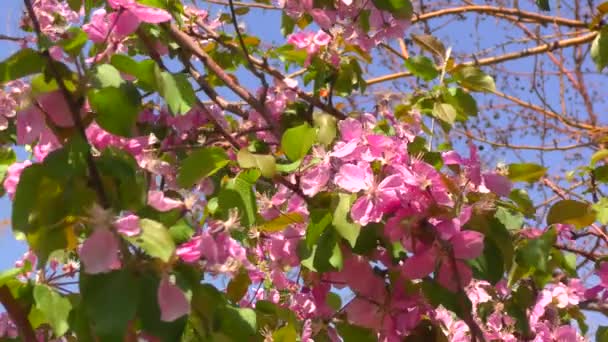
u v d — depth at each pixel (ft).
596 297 3.21
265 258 2.94
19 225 2.29
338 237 2.63
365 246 2.64
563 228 3.16
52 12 2.96
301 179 2.65
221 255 2.34
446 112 3.00
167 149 2.86
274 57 3.38
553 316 3.28
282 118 3.31
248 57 3.22
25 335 2.38
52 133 2.43
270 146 3.33
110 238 2.20
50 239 2.29
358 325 2.77
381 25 3.23
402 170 2.55
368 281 2.72
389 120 3.11
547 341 3.21
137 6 2.46
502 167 2.71
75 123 2.35
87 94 2.37
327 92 3.45
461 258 2.56
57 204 2.29
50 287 2.35
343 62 3.29
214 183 2.97
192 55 3.31
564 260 3.04
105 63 2.47
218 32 3.57
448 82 3.10
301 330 2.86
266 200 2.79
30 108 2.38
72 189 2.29
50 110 2.37
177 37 3.09
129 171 2.33
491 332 3.13
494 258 2.61
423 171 2.57
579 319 3.35
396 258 2.68
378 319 2.72
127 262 2.22
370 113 3.07
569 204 2.83
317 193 2.64
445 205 2.55
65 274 2.40
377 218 2.54
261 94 3.18
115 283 2.19
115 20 2.47
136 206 2.31
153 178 2.55
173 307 2.20
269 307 2.84
